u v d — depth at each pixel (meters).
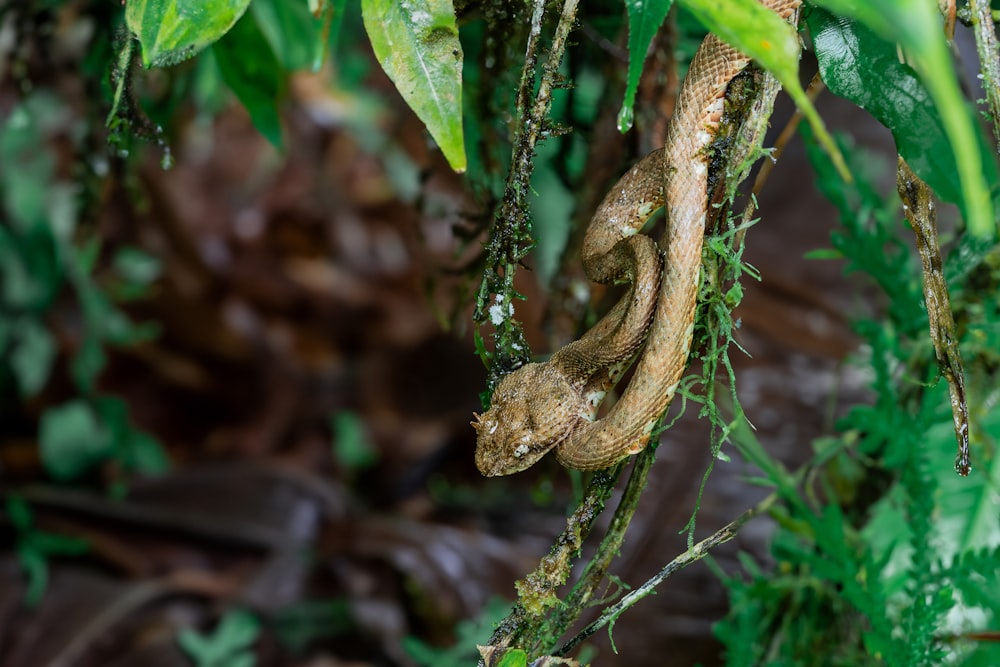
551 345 1.06
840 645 1.04
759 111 0.86
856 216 1.02
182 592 1.66
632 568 1.33
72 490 1.95
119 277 2.32
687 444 1.45
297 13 1.04
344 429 2.38
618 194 0.88
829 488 1.04
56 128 1.84
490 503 2.07
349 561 1.77
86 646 1.52
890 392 1.00
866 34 0.85
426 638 1.65
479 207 1.01
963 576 0.96
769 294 1.87
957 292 0.99
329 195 2.80
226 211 2.68
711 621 1.24
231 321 2.55
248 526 1.84
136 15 0.86
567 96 1.01
